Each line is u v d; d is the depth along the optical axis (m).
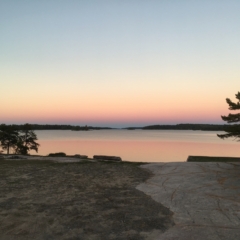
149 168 12.61
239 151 45.78
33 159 17.22
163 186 8.78
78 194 7.70
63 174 11.03
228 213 6.01
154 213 6.04
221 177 10.11
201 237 4.73
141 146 59.75
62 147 57.84
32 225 5.30
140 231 5.02
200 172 11.19
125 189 8.38
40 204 6.68
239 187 8.51
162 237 4.75
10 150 44.38
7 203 6.75
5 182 9.32
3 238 4.71
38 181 9.52
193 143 71.81
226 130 12.55
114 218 5.72
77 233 4.93
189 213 6.03
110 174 11.07
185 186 8.73
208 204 6.71
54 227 5.21
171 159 34.25
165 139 99.62
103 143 72.69
